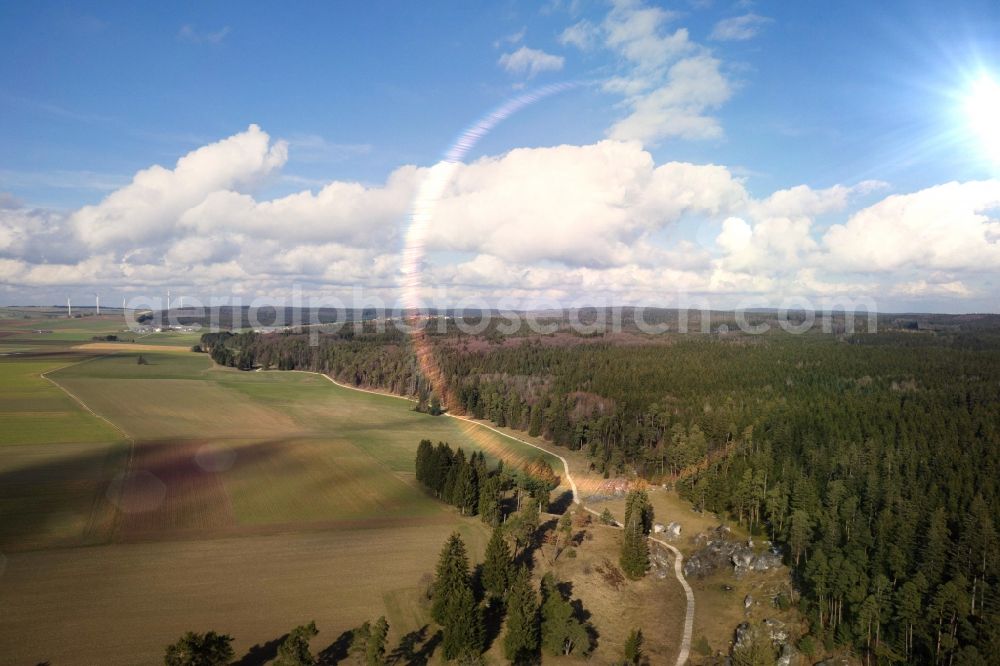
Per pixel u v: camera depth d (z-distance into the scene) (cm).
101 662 5941
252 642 6500
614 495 12875
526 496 11825
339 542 9294
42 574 7712
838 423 13438
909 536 8306
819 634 7462
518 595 7031
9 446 13912
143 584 7619
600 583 8625
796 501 9906
